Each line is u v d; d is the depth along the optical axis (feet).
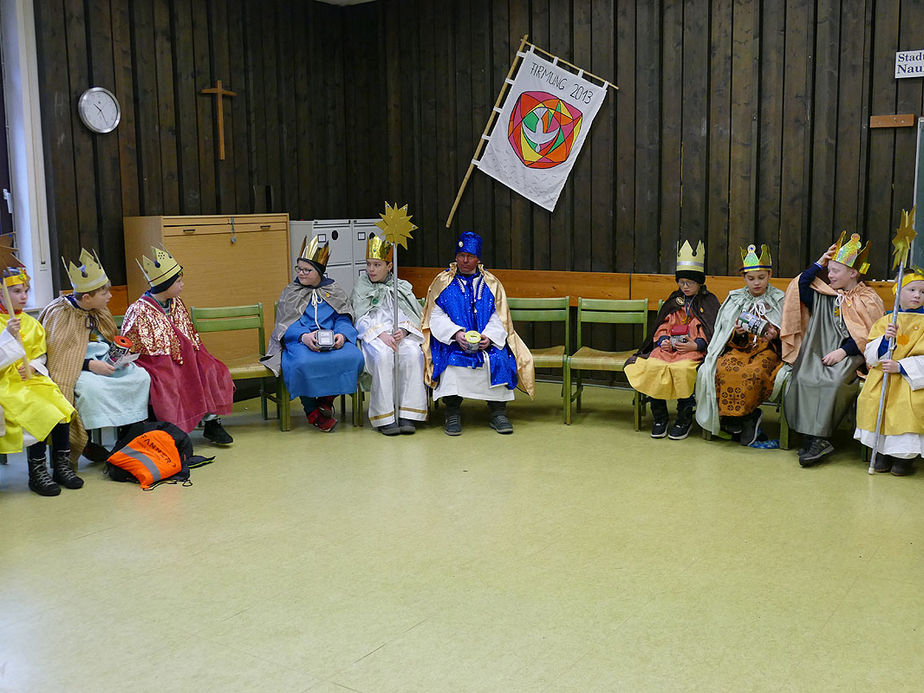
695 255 16.03
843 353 14.16
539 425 17.01
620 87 19.34
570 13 19.74
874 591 9.61
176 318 14.96
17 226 16.79
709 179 18.67
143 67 18.13
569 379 16.94
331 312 16.79
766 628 8.82
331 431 16.69
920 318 13.48
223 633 8.80
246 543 11.10
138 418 14.07
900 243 13.42
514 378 16.70
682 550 10.79
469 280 17.02
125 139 17.95
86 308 13.97
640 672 8.02
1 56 16.35
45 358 13.53
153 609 9.32
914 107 16.48
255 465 14.48
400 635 8.74
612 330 20.16
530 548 10.89
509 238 21.18
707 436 15.83
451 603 9.42
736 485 13.24
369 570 10.28
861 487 13.10
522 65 20.29
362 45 22.53
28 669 8.13
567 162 20.06
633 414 17.81
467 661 8.24
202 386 15.06
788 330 15.02
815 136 17.51
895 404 13.44
